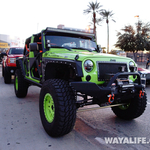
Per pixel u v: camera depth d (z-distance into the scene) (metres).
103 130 3.32
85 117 4.05
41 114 3.19
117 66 3.19
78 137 3.00
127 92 3.03
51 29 4.01
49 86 2.92
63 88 2.79
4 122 3.61
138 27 29.25
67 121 2.69
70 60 2.91
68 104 2.71
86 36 4.53
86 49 4.28
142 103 3.47
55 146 2.68
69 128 2.77
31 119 3.81
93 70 2.91
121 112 3.86
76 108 3.06
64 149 2.60
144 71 8.12
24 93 5.54
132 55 27.08
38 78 4.19
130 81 3.11
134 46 29.36
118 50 30.11
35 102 5.23
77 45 4.35
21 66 5.36
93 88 2.68
